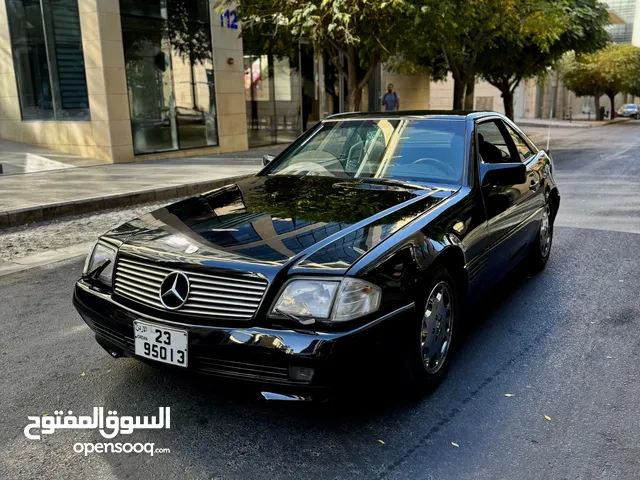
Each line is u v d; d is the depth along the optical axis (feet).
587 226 25.13
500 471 8.79
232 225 10.72
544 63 73.20
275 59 62.18
